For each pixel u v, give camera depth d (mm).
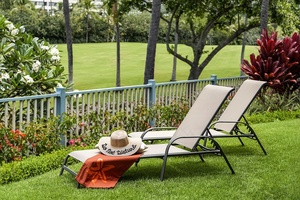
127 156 5941
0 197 5543
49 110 7949
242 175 6422
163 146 6535
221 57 52906
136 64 49656
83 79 38719
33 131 7500
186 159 7406
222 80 12312
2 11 58344
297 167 6855
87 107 8586
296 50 12789
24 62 9312
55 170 6875
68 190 5758
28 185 6043
